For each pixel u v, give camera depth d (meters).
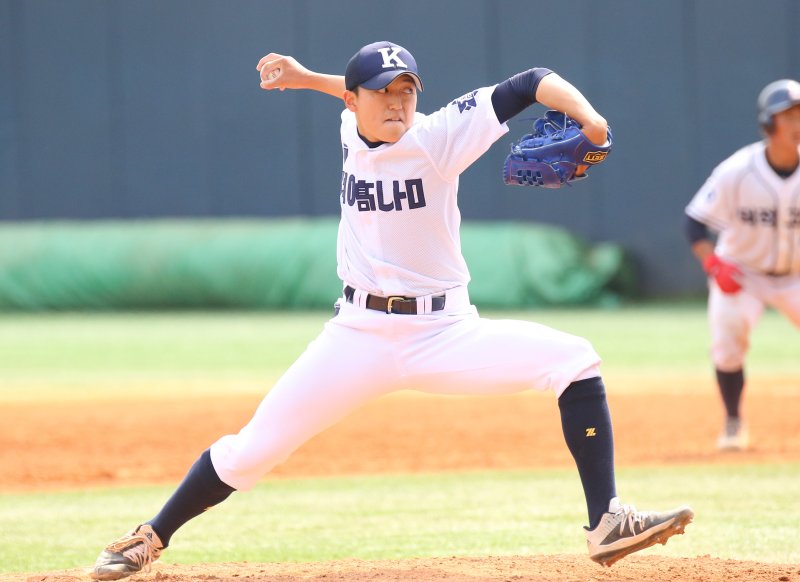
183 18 80.69
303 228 75.81
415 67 12.73
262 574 14.10
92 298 75.44
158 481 25.22
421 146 12.62
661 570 13.99
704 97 73.94
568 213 76.75
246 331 60.44
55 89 82.31
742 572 13.85
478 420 33.75
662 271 75.31
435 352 13.09
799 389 38.34
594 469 12.81
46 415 34.56
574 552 16.41
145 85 81.56
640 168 75.44
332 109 79.25
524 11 76.62
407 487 23.61
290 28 79.56
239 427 32.25
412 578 13.21
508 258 71.75
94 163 82.31
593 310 69.00
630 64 75.12
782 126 23.77
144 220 82.12
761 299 25.97
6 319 71.25
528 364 12.85
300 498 22.50
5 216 83.31
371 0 78.56
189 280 74.88
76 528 19.36
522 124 74.81
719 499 20.77
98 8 81.44
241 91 80.44
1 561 16.62
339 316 13.49
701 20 73.62
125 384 41.53
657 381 40.78
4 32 82.31
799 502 20.41
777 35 72.38
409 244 12.99
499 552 16.66
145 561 13.72
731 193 24.95
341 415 13.48
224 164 81.00
